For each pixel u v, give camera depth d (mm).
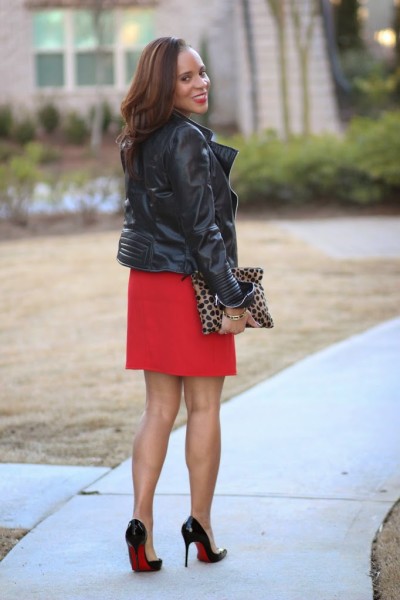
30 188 20938
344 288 13016
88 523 5078
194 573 4418
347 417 6988
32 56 35812
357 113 32781
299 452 6207
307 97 26500
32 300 12805
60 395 8141
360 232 18766
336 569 4414
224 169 4348
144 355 4395
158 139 4199
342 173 22328
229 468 5930
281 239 17953
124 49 35594
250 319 4312
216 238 4117
